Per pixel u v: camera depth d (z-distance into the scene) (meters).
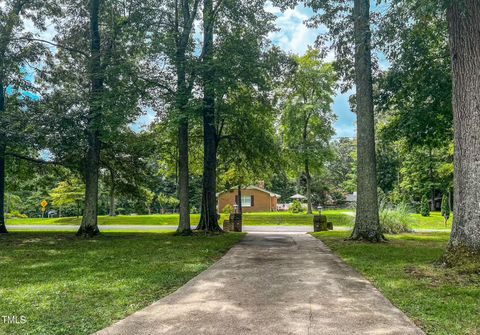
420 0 8.35
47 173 21.56
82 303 5.21
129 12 17.83
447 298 5.43
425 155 39.09
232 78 15.95
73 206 53.31
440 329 4.16
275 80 19.05
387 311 4.85
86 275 7.32
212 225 19.55
